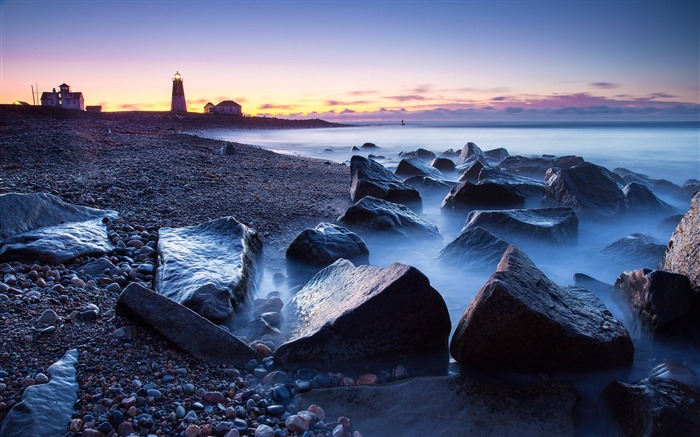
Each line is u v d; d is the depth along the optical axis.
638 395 3.20
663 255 5.91
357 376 3.76
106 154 15.15
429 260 6.93
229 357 3.76
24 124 33.03
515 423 3.20
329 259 6.21
